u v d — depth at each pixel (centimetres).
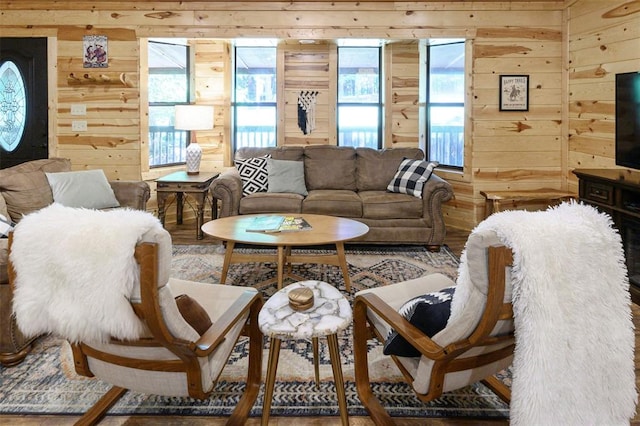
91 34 485
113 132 495
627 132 339
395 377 211
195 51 558
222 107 567
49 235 123
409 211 429
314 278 352
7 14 481
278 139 574
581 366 128
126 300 124
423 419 182
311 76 568
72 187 377
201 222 477
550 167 489
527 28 477
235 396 197
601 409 132
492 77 483
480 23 479
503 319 130
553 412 128
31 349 236
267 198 435
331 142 576
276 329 153
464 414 185
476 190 493
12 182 347
